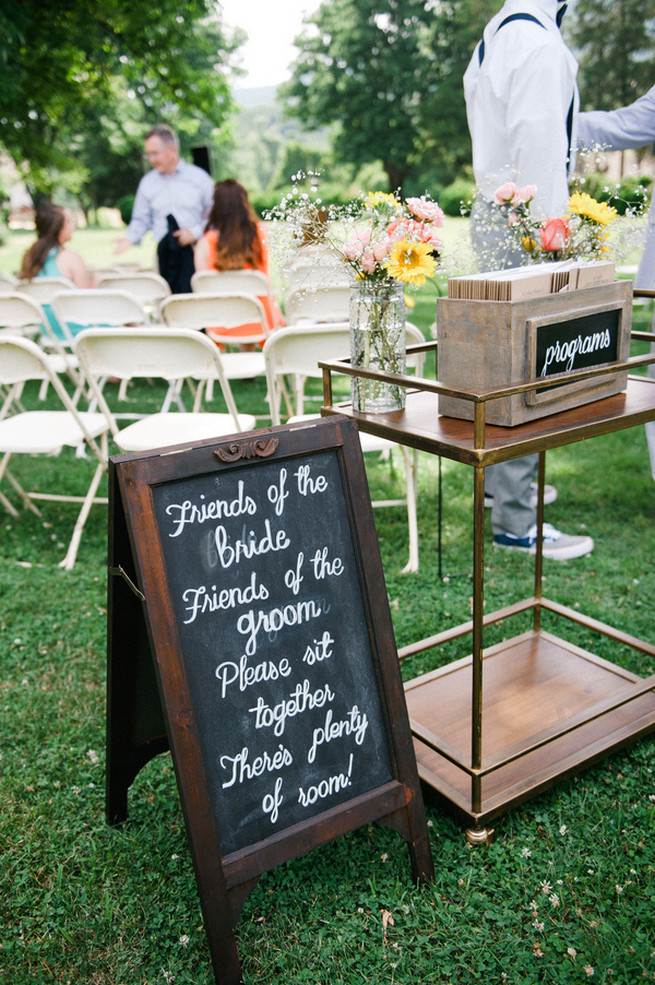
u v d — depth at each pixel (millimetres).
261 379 6039
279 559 1427
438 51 22062
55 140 12453
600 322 1672
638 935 1431
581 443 4191
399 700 1525
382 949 1444
